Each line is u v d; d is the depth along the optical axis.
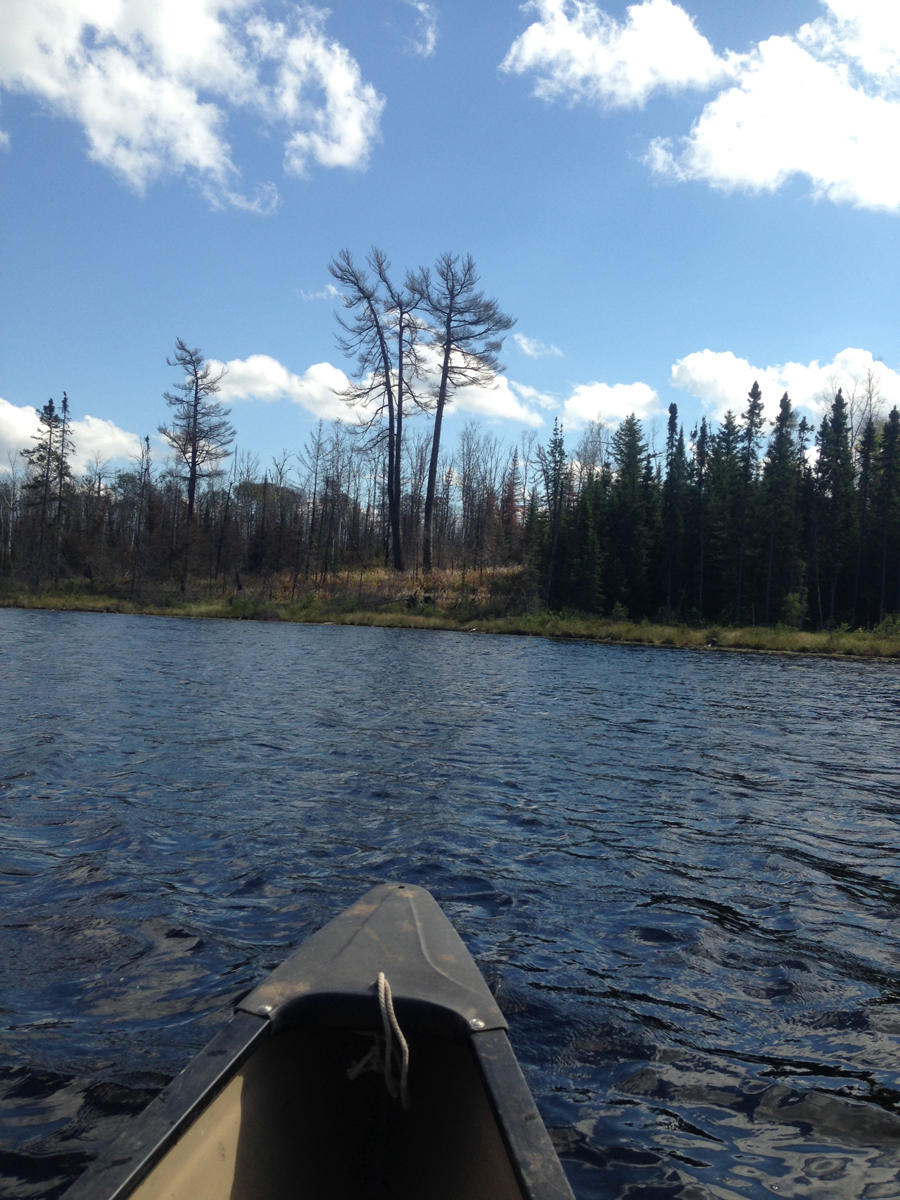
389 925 3.39
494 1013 2.73
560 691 17.45
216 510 72.44
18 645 23.28
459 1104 2.57
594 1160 3.05
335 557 63.09
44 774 8.34
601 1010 4.12
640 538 52.78
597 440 77.94
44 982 4.22
